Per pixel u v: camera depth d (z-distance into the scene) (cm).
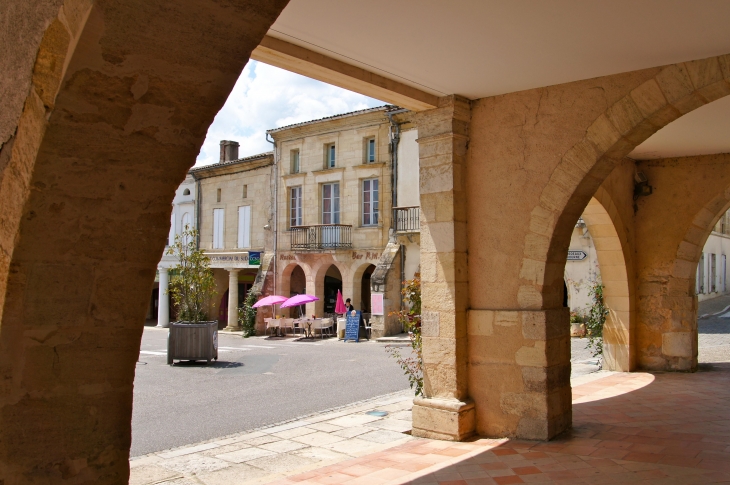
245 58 234
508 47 490
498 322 596
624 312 972
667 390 820
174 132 238
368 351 1691
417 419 625
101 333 243
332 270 2573
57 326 233
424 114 638
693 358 966
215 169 2755
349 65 541
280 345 1955
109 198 233
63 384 236
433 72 552
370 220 2195
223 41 223
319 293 2328
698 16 424
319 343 2006
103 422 246
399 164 2103
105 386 246
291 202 2442
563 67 530
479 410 606
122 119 224
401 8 429
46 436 234
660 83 518
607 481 456
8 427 227
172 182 246
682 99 510
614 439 574
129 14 200
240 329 2605
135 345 252
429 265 630
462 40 480
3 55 237
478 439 592
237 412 867
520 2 413
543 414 568
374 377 1177
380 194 2144
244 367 1381
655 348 980
